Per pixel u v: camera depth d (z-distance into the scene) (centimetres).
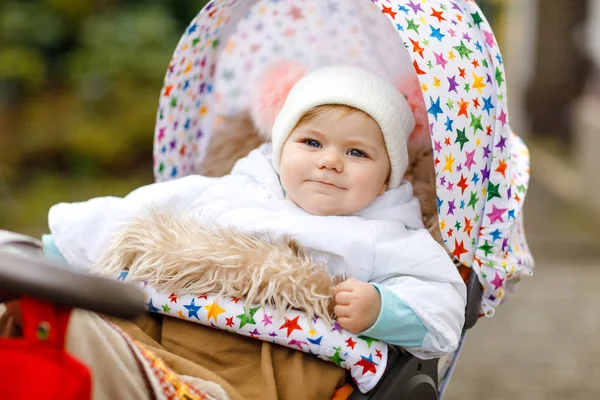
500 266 166
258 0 195
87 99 662
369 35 198
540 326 387
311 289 150
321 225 161
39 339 103
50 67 689
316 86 170
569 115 821
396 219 170
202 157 206
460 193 162
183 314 151
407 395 153
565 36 833
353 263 158
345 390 149
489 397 312
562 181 704
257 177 180
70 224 171
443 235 161
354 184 166
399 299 150
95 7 702
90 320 116
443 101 158
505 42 944
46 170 641
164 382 119
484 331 379
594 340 370
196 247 153
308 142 170
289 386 145
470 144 162
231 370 147
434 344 152
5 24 675
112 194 604
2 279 99
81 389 102
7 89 650
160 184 179
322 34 203
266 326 147
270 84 188
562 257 507
